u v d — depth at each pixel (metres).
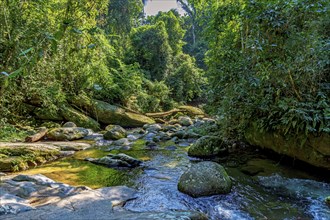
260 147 4.29
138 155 4.51
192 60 16.61
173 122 9.20
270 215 2.22
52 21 3.60
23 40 3.28
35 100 6.50
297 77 3.11
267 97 3.48
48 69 4.40
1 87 3.36
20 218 1.89
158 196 2.66
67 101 7.49
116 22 14.63
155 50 13.57
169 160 4.16
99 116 8.36
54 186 2.67
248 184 2.98
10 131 5.18
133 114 9.34
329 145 2.92
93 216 1.96
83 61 4.20
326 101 2.93
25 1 3.41
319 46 2.95
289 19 3.47
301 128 3.06
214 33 5.56
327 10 3.21
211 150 4.31
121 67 10.20
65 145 4.94
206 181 2.73
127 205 2.38
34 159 3.98
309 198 2.54
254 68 3.66
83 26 3.49
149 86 11.97
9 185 2.62
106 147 5.21
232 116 4.29
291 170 3.43
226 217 2.22
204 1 6.77
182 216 1.98
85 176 3.35
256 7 3.70
